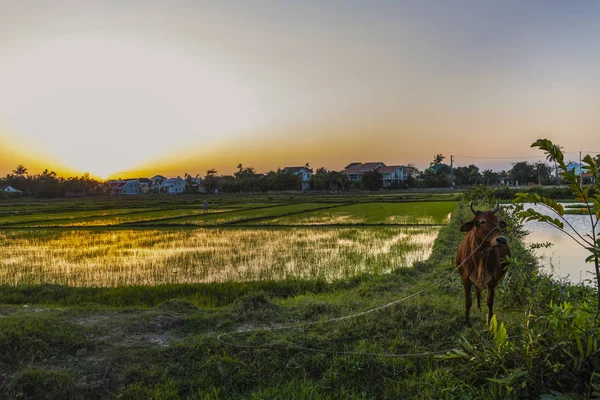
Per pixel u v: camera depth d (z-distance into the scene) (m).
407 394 4.63
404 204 40.28
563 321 4.15
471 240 5.79
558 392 3.81
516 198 4.58
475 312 6.45
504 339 4.45
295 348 5.38
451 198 48.25
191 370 5.10
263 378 5.03
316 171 101.25
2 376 4.90
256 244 16.38
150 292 9.40
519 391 4.05
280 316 6.62
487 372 4.49
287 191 88.12
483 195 21.94
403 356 5.20
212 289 9.56
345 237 17.83
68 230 23.14
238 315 6.55
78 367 5.07
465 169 97.06
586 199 4.27
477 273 5.56
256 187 93.56
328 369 5.07
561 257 12.45
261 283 9.74
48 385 4.71
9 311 7.28
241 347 5.41
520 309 6.52
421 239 16.81
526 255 9.57
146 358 5.23
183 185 119.75
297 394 4.68
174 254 14.53
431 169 98.00
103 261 13.48
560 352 4.15
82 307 7.37
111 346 5.50
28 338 5.43
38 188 92.75
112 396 4.73
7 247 16.77
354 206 38.94
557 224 4.42
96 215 33.75
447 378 4.70
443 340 5.54
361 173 93.12
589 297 5.71
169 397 4.68
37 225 25.91
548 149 4.28
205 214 32.34
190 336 5.82
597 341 3.97
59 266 12.80
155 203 52.94
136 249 15.80
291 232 20.09
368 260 12.55
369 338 5.65
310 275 10.89
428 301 6.92
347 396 4.64
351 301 7.37
